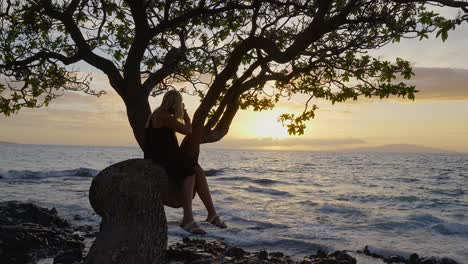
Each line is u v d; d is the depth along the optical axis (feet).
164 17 24.66
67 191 92.53
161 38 27.78
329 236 49.42
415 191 116.67
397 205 88.07
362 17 21.61
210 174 174.60
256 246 42.55
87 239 39.68
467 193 111.14
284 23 25.73
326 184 139.33
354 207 76.74
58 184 110.83
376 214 69.82
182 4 25.72
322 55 25.61
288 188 122.72
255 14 24.54
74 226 47.73
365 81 27.20
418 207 85.25
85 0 27.40
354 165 295.89
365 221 62.49
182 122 18.74
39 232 34.91
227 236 45.24
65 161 258.57
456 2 18.17
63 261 30.12
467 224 58.39
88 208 64.34
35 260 31.01
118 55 30.58
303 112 29.17
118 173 17.10
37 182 116.06
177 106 18.44
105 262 15.89
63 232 37.81
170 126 18.37
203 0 24.30
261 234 47.29
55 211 53.57
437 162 372.17
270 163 317.22
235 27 28.27
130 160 17.58
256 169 224.94
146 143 18.76
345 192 112.16
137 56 24.90
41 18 27.63
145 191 16.81
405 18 22.89
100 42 30.63
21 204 46.11
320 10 20.75
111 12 28.04
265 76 25.27
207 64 30.55
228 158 433.48
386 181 154.20
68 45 30.63
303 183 141.49
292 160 403.54
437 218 65.16
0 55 29.09
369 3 21.38
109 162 258.78
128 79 24.91
